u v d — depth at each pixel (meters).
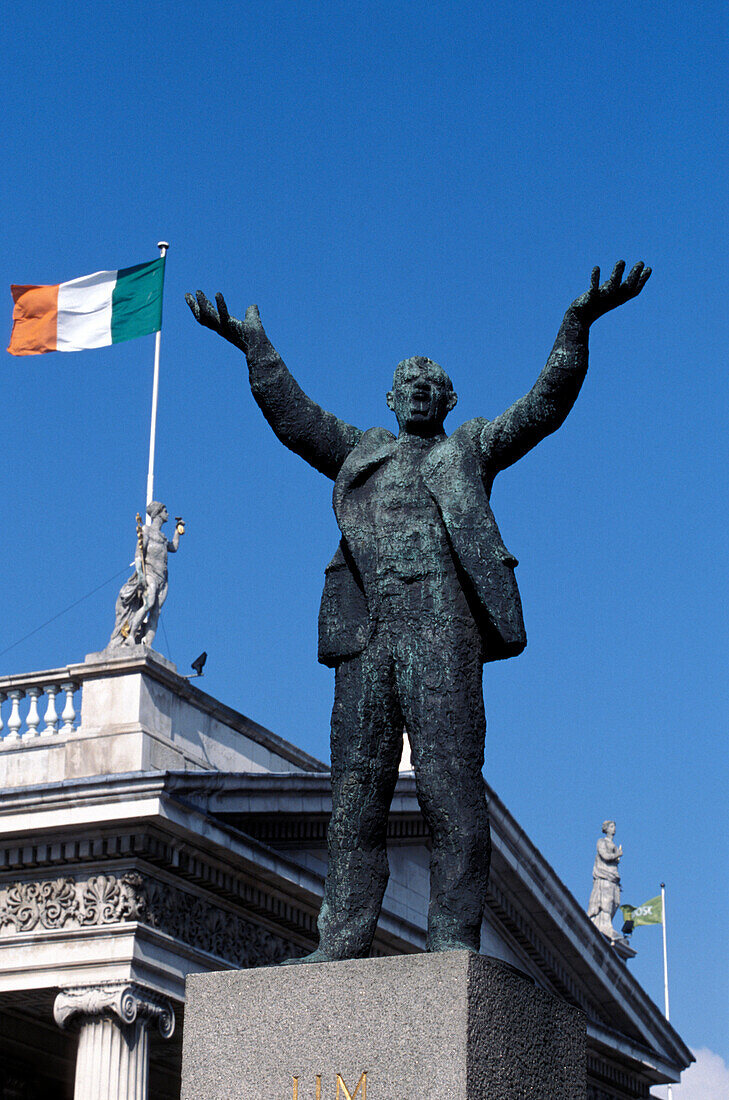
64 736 28.75
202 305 10.31
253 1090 8.62
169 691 29.08
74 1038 32.38
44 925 26.95
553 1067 8.88
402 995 8.48
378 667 9.53
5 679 29.38
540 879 37.84
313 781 29.00
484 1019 8.43
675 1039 44.19
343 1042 8.53
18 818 26.83
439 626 9.44
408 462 9.84
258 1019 8.73
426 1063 8.34
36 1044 31.53
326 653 9.74
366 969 8.60
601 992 41.22
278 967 8.80
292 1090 8.55
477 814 9.26
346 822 9.54
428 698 9.35
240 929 28.92
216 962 27.94
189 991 8.95
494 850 36.00
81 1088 25.89
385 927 31.12
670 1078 44.00
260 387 10.16
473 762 9.32
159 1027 26.66
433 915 9.13
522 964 39.00
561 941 39.31
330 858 9.58
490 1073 8.40
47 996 27.56
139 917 26.52
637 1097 44.00
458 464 9.62
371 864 9.53
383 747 9.56
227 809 27.67
